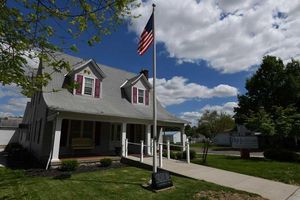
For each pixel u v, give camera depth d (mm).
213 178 9109
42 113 14977
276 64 34969
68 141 14727
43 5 4664
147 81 19328
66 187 7734
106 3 4867
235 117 37219
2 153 19250
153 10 9391
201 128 18484
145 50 9227
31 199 6523
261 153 24984
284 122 17156
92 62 15734
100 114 13055
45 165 12109
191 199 6531
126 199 6551
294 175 10102
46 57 5418
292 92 32750
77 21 5062
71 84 6719
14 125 36344
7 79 5254
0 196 6758
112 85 18188
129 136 18562
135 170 10906
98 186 7867
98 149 15984
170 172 10008
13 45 4805
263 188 7949
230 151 27672
